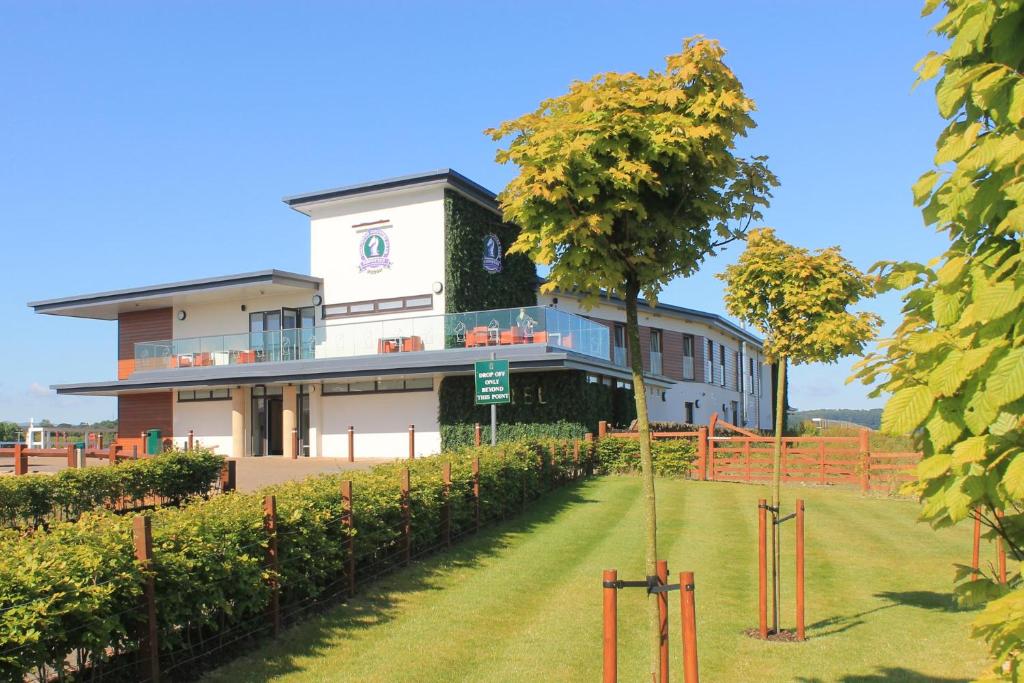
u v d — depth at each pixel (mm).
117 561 5137
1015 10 2250
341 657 6309
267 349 27734
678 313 35156
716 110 4238
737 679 6012
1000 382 2004
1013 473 2006
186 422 30344
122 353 33156
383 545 8992
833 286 7930
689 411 36531
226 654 6285
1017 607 1935
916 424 2287
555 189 4246
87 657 5141
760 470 19672
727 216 4766
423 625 7203
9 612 4422
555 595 8320
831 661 6414
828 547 11461
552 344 23328
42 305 31641
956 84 2363
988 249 2348
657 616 4047
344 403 27250
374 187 26797
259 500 7242
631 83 4418
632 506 15055
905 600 8492
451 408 25219
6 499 11328
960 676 6051
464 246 26891
